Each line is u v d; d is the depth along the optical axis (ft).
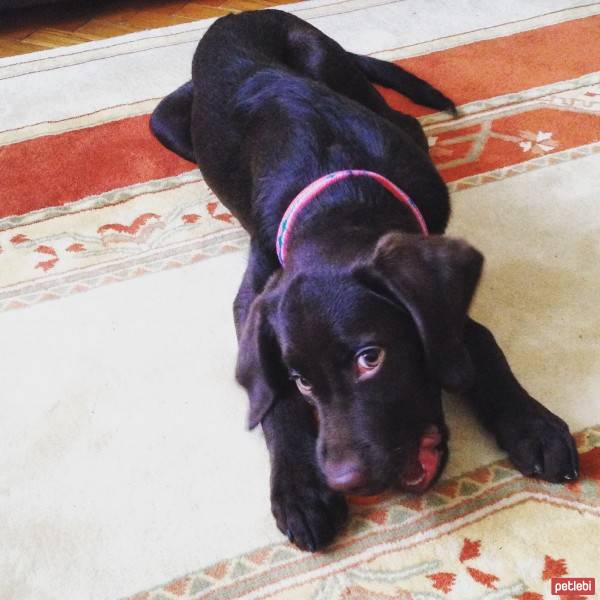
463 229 3.03
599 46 3.96
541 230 2.99
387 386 2.08
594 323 2.64
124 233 3.26
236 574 2.21
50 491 2.44
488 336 2.47
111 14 5.18
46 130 3.87
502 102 3.66
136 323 2.89
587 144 3.35
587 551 2.14
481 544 2.18
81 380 2.72
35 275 3.12
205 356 2.75
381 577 2.16
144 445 2.52
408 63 4.02
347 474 2.04
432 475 2.26
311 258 2.22
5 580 2.26
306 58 3.34
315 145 2.65
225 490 2.39
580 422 2.40
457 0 4.57
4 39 4.99
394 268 2.02
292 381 2.31
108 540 2.32
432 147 3.45
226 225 3.24
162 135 3.51
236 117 2.98
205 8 5.12
